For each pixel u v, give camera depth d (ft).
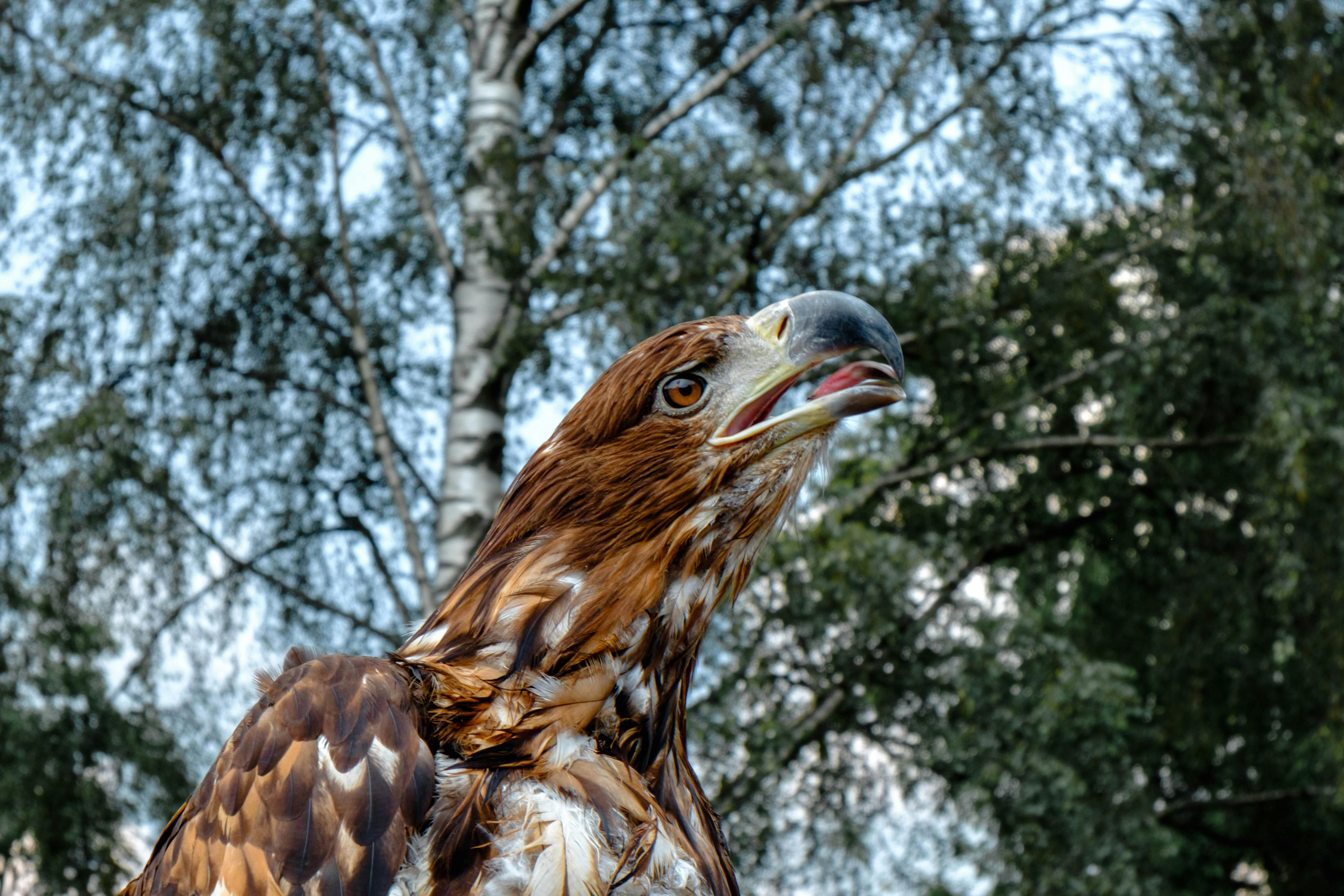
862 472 33.81
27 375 33.37
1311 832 52.08
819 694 30.68
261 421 34.14
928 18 32.89
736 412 7.69
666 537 7.51
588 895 6.43
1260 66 34.35
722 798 29.22
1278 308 34.01
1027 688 31.48
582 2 31.27
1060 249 32.60
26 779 32.32
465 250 29.12
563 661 7.14
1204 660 40.19
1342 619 35.14
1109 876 30.22
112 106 32.78
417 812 6.31
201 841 6.20
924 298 29.81
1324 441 33.78
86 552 32.73
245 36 33.12
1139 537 38.63
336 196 33.37
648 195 27.89
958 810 30.99
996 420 33.12
